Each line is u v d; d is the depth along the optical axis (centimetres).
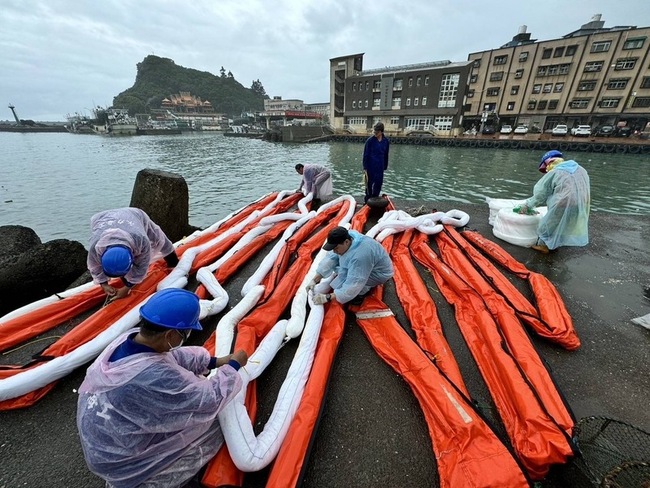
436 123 3534
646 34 2625
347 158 2308
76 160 2209
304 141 3900
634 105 2812
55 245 360
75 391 205
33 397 195
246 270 369
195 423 131
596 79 2912
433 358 218
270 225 482
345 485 152
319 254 365
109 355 121
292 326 242
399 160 2138
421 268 360
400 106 3672
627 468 135
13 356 231
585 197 352
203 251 382
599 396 198
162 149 3122
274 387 205
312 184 648
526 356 208
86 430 114
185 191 516
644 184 1345
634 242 449
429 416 178
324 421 183
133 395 112
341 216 519
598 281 338
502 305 269
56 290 364
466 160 2125
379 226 445
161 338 121
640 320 266
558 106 3150
